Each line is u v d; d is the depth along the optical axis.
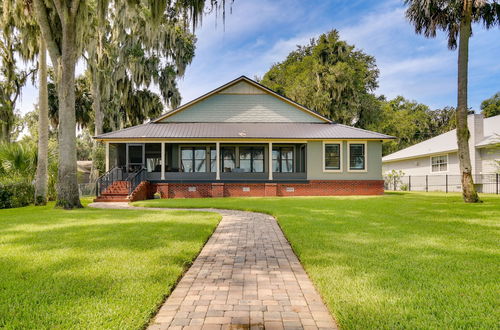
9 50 15.41
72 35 11.66
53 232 6.48
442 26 13.26
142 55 26.34
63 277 3.58
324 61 34.50
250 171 21.64
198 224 7.51
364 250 4.82
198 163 21.64
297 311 2.86
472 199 12.34
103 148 30.17
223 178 19.52
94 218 8.78
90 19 14.64
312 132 20.02
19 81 19.31
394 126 45.25
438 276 3.58
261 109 22.05
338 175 19.61
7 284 3.36
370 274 3.65
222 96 22.03
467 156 12.50
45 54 14.41
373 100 36.59
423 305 2.79
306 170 19.59
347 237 5.84
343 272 3.74
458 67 12.48
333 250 4.84
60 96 11.88
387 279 3.48
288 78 38.66
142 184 17.61
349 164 19.61
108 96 24.36
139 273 3.73
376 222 7.64
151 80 28.83
